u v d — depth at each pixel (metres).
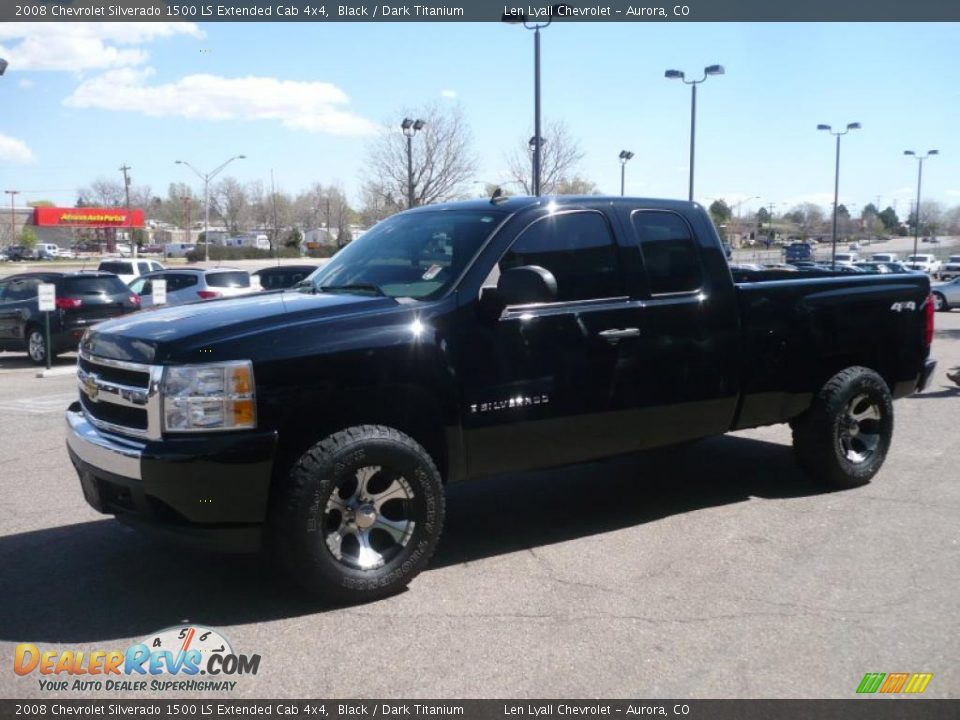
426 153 33.25
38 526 5.84
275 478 4.37
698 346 5.61
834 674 3.82
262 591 4.70
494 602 4.56
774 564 5.06
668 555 5.21
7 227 110.75
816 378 6.24
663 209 5.64
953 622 4.31
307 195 92.75
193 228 122.38
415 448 4.57
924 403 10.53
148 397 4.24
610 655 3.98
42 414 10.49
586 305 5.20
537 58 22.11
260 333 4.33
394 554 4.61
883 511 6.03
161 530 4.30
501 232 5.04
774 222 126.94
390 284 5.11
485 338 4.86
